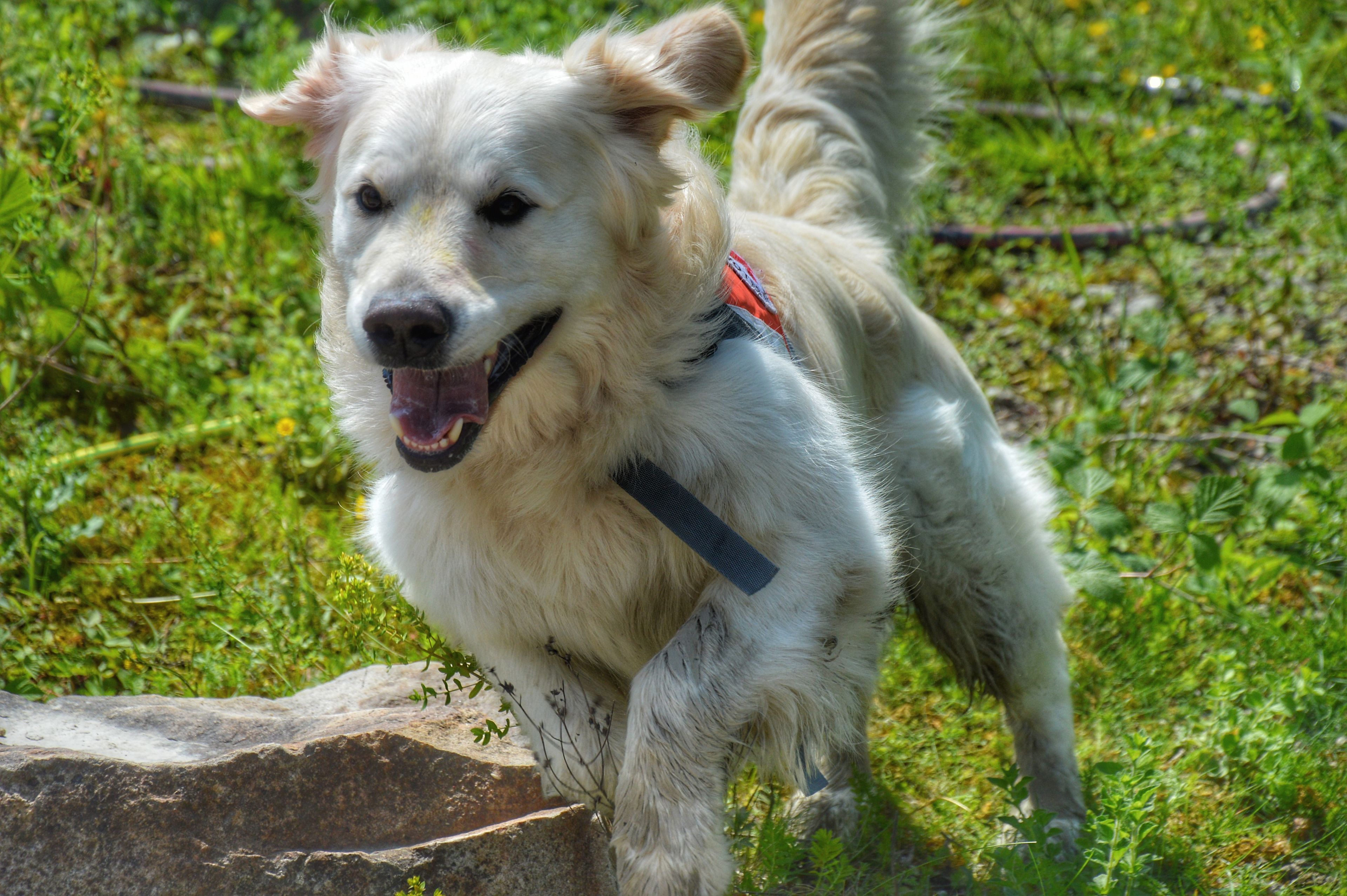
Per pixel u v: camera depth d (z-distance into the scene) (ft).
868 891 12.05
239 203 24.30
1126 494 18.89
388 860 10.27
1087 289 24.25
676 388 10.67
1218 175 26.96
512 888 10.49
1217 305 23.73
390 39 11.54
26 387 18.93
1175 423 20.85
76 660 15.35
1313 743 14.07
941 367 14.78
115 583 16.79
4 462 17.02
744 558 10.34
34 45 25.72
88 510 18.22
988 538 13.87
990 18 33.96
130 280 22.86
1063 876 12.02
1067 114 30.73
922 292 23.65
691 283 10.80
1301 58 30.83
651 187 10.69
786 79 16.53
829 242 14.42
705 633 10.48
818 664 10.68
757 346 11.07
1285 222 24.27
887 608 12.15
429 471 9.91
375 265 9.75
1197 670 15.79
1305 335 22.95
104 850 9.99
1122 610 16.42
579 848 10.78
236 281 22.91
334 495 19.01
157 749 11.83
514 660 11.51
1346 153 27.02
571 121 10.34
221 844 10.24
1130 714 15.21
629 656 11.54
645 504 10.48
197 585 16.61
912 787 14.26
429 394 10.03
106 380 20.58
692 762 10.23
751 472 10.53
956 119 30.07
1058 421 20.83
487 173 9.91
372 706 13.24
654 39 11.08
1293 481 17.16
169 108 30.19
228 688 14.85
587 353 10.44
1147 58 33.81
